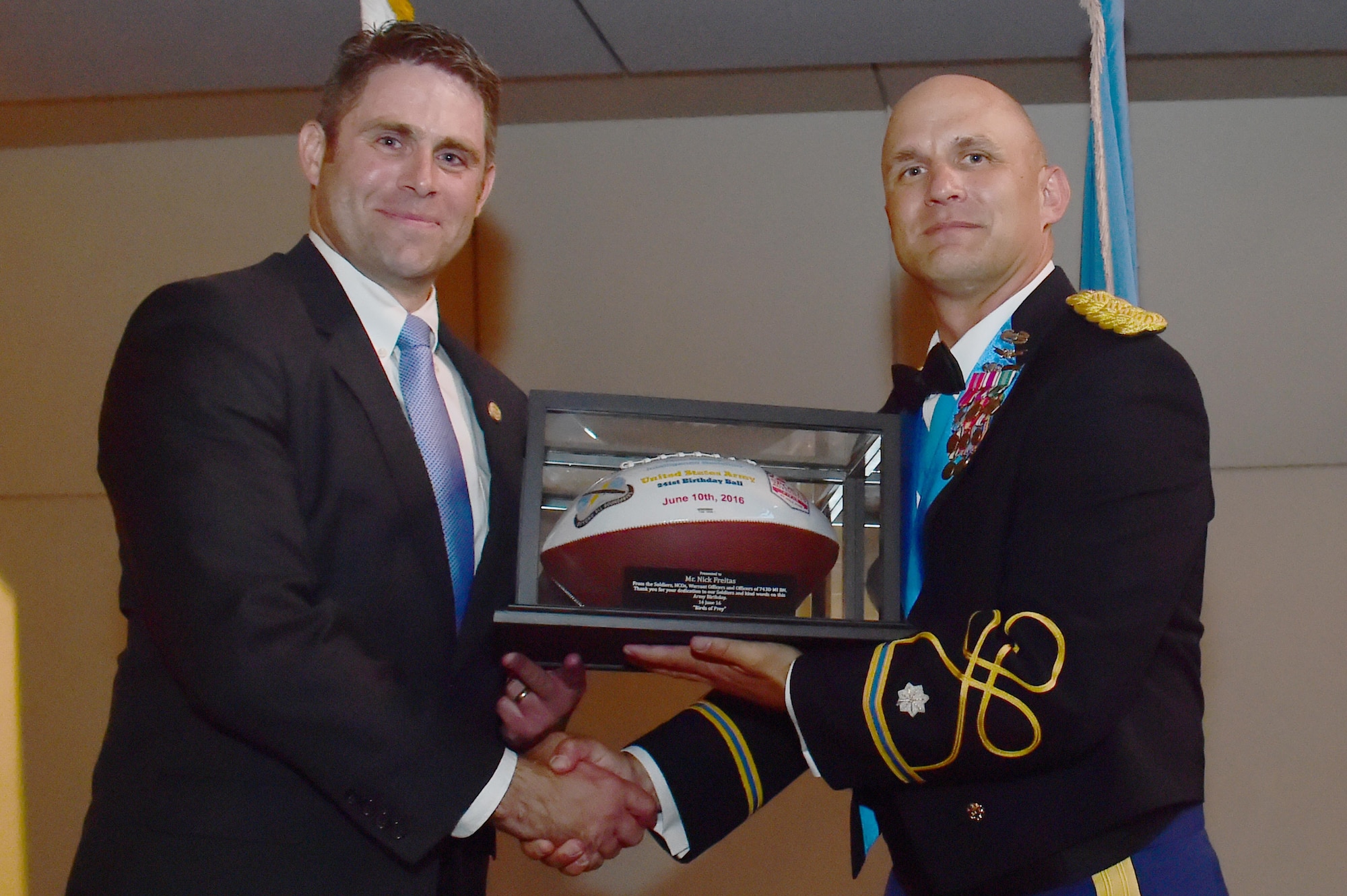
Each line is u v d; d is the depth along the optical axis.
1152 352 1.32
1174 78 2.61
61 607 2.78
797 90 2.66
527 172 2.79
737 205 2.76
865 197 2.74
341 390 1.39
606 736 2.73
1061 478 1.28
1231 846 2.57
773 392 2.72
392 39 1.50
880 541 1.41
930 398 1.50
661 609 1.36
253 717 1.20
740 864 2.66
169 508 1.25
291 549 1.28
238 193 2.84
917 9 2.35
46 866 2.70
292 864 1.25
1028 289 1.48
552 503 1.53
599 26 2.41
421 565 1.38
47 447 2.82
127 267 2.84
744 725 1.58
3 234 2.86
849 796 2.67
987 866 1.27
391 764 1.23
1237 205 2.68
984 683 1.23
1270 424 2.66
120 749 1.31
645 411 1.39
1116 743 1.25
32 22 2.35
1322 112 2.69
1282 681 2.61
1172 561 1.24
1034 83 2.63
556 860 1.39
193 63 2.52
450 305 2.75
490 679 1.51
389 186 1.45
